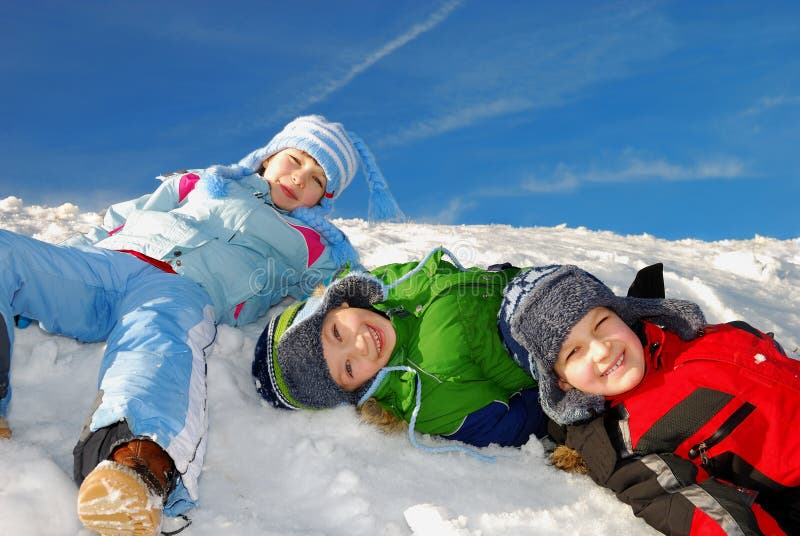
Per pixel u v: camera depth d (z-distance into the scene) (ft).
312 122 15.48
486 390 10.30
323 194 15.78
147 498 6.63
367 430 10.14
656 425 8.52
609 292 9.30
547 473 9.50
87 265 11.21
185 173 14.51
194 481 7.78
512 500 8.60
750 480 8.13
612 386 8.72
